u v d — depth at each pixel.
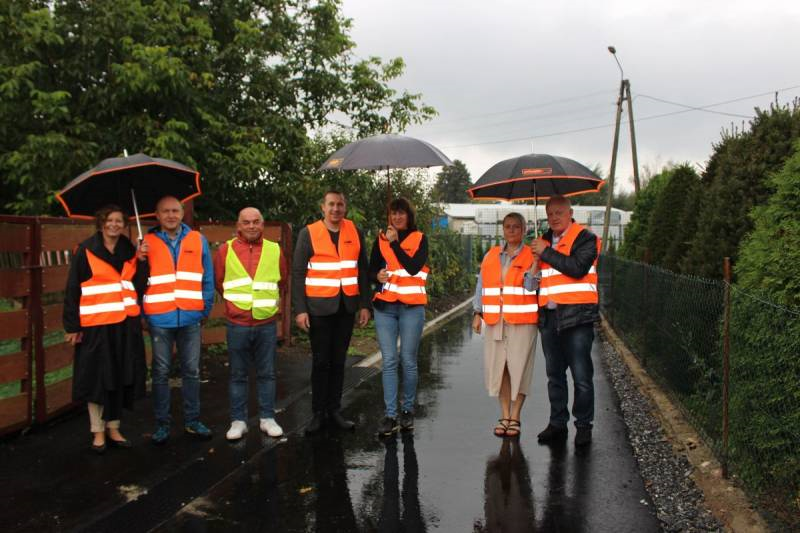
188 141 10.53
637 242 14.77
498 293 6.03
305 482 4.94
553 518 4.30
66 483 4.83
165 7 10.34
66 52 10.38
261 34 11.55
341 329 6.34
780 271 4.86
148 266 5.62
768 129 6.88
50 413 6.09
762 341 4.48
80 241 6.64
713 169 9.25
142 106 10.55
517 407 6.10
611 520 4.27
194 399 5.92
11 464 5.20
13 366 5.64
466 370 9.30
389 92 13.42
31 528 4.10
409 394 6.31
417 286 6.21
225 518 4.31
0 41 9.43
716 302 5.64
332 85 12.84
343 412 6.92
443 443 5.88
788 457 4.23
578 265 5.63
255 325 5.95
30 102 9.62
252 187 11.72
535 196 5.93
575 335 5.73
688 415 6.29
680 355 6.84
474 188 5.90
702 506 4.48
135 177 5.85
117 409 5.43
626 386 8.15
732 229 6.93
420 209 17.62
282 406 7.11
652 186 14.96
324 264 6.10
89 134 10.02
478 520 4.29
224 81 11.73
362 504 4.54
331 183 12.55
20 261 5.89
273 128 11.52
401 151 5.95
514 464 5.32
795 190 4.90
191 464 5.28
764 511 4.20
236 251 5.96
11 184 10.26
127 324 5.43
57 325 6.25
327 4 12.75
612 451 5.64
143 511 4.39
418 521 4.27
